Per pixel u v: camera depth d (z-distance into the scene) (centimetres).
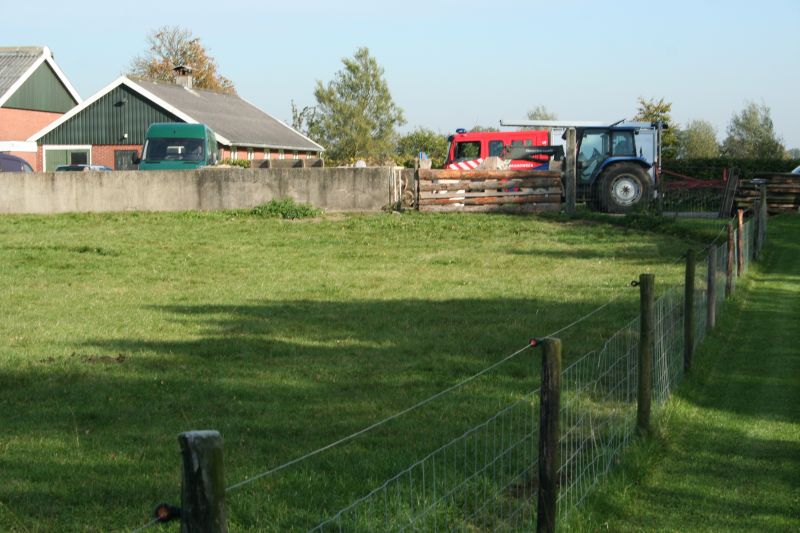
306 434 664
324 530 486
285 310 1193
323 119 7850
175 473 580
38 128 5159
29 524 500
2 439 651
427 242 1980
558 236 2056
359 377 837
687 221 2223
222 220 2353
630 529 522
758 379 870
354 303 1247
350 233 2117
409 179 2527
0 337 1015
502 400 754
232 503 524
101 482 564
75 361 892
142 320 1123
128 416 710
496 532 477
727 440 690
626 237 2041
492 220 2314
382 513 507
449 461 600
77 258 1744
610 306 1198
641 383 664
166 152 2731
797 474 612
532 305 1215
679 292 1045
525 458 586
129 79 4481
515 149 2802
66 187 2620
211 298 1301
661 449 658
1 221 2428
